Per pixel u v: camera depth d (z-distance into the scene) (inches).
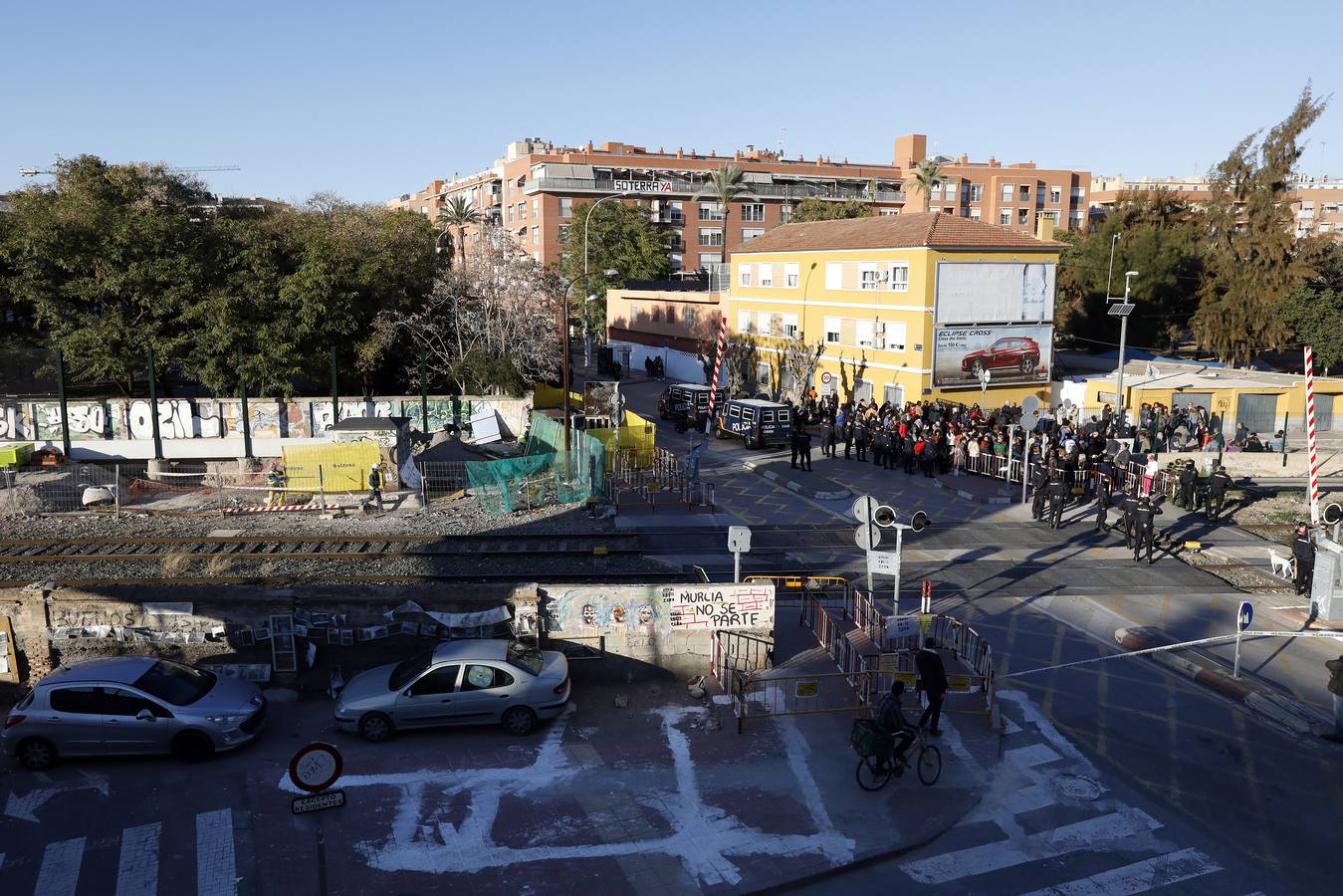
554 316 1840.6
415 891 397.7
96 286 1487.5
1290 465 1341.0
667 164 3821.4
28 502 1074.1
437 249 2090.3
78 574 836.0
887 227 1716.3
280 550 906.1
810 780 495.8
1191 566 898.7
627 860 421.1
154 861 418.9
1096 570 880.9
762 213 3836.1
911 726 495.2
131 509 1088.2
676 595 615.5
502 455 1384.1
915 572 865.5
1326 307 2116.1
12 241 1491.1
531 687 543.8
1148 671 650.8
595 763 512.1
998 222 4084.6
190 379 1683.1
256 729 532.4
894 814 462.0
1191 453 1331.2
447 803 468.8
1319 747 538.6
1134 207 2632.9
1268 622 746.2
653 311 2605.8
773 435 1512.1
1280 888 406.0
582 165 3558.1
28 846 430.6
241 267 1578.5
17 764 510.0
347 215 1784.0
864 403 1568.7
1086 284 2591.0
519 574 833.5
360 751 525.7
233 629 588.7
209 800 470.9
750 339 2110.0
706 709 582.6
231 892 396.5
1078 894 402.3
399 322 1646.2
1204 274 2390.5
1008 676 639.1
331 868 413.4
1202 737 551.2
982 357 1622.8
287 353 1536.7
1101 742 543.5
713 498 1152.2
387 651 598.5
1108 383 1608.0
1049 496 1033.5
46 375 1497.3
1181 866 422.0
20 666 586.2
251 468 1380.4
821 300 1856.5
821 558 906.7
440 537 947.3
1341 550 771.4
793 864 418.6
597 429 1299.2
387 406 1533.0
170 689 522.9
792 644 681.6
